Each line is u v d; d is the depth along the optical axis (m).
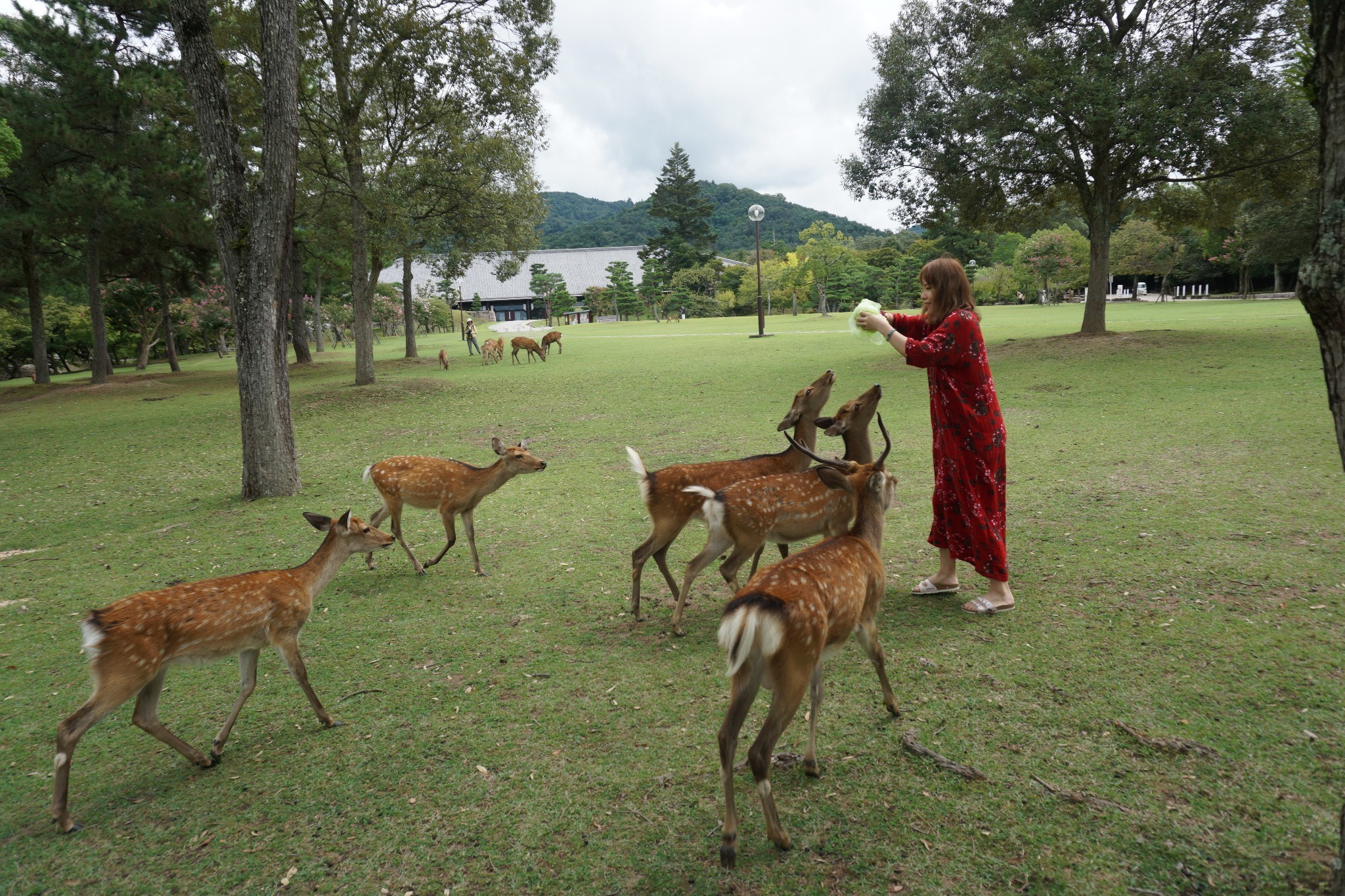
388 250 19.61
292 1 8.29
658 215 84.38
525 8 17.91
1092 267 18.66
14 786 3.39
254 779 3.35
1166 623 4.26
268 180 8.34
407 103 18.48
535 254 98.12
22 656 4.76
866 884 2.55
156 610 3.31
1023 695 3.64
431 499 5.93
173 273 28.83
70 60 18.72
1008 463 8.10
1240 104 14.14
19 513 8.54
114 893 2.69
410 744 3.56
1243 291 50.31
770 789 2.71
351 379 22.69
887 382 15.04
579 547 6.50
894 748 3.30
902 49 18.06
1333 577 4.66
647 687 3.99
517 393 17.72
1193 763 3.05
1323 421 8.82
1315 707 3.35
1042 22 16.84
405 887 2.66
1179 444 8.35
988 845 2.69
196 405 18.00
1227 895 2.40
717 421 12.00
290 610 3.70
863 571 3.33
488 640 4.70
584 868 2.70
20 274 26.81
